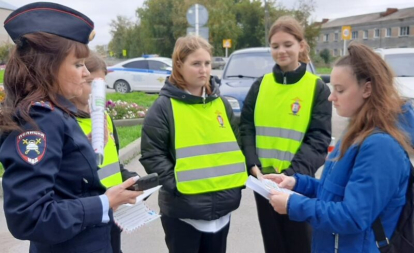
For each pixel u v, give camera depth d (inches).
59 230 53.7
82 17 60.4
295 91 108.8
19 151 53.2
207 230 98.3
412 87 297.7
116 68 636.7
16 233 53.5
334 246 70.0
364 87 66.4
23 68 57.0
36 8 58.4
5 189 53.1
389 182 61.7
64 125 57.8
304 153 104.9
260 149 112.9
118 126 358.0
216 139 98.3
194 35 99.4
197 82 96.4
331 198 69.4
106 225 65.4
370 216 62.5
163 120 96.3
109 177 82.6
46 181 53.9
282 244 113.9
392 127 63.6
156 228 164.4
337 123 372.5
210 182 96.0
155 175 65.5
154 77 624.1
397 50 366.3
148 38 1898.4
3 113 54.6
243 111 118.8
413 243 66.0
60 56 57.7
